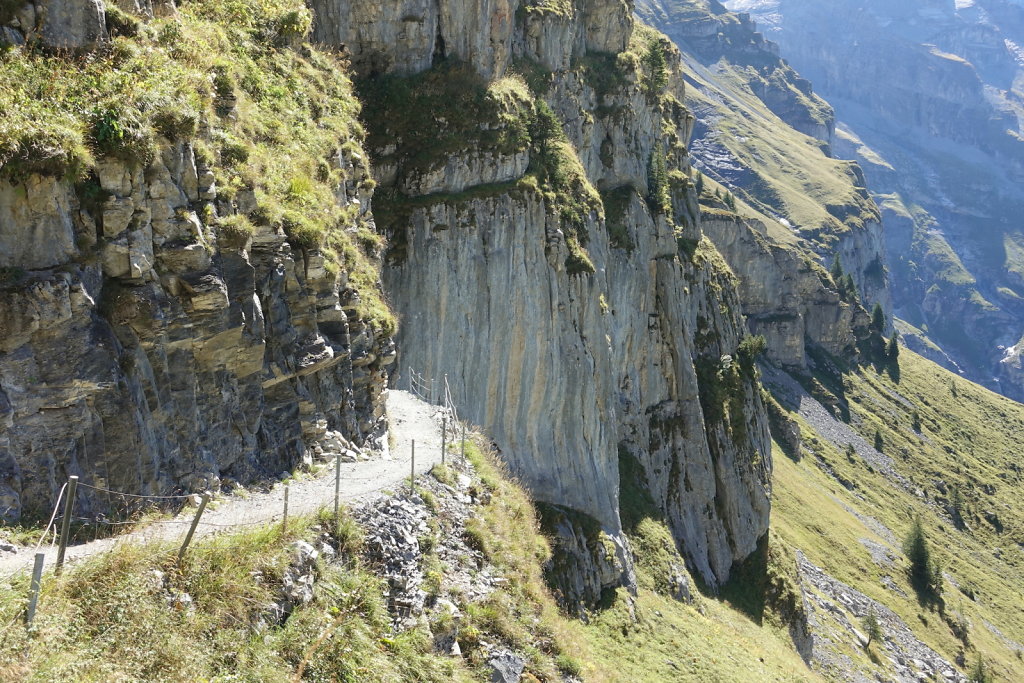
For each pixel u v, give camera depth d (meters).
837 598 112.06
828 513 137.38
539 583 34.09
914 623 119.06
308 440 29.94
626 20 95.50
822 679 81.31
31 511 20.16
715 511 94.31
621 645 52.03
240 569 20.86
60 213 21.48
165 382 24.08
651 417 88.62
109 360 21.97
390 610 24.42
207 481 24.81
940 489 189.25
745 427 104.38
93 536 20.73
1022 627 145.88
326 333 31.62
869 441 196.25
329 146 37.53
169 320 24.02
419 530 27.84
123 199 23.00
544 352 58.66
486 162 57.03
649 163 96.44
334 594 22.62
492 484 36.97
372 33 56.34
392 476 30.11
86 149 22.03
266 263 28.69
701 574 84.62
